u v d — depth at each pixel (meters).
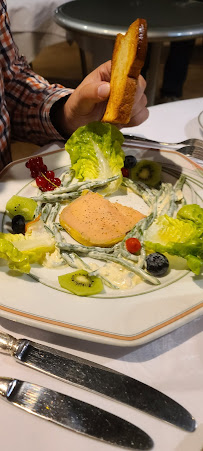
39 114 0.49
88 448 0.18
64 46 1.55
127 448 0.18
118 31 0.75
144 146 0.43
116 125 0.44
